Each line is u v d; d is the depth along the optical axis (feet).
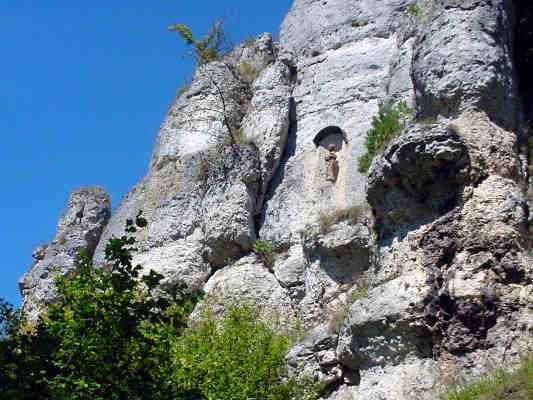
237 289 92.58
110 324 52.49
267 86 103.04
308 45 105.29
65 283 55.21
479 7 79.97
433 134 72.90
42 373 49.90
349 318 73.77
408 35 89.76
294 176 97.91
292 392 75.56
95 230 121.19
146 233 102.58
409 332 70.03
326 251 85.61
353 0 105.09
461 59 77.51
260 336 78.69
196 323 87.04
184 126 107.34
